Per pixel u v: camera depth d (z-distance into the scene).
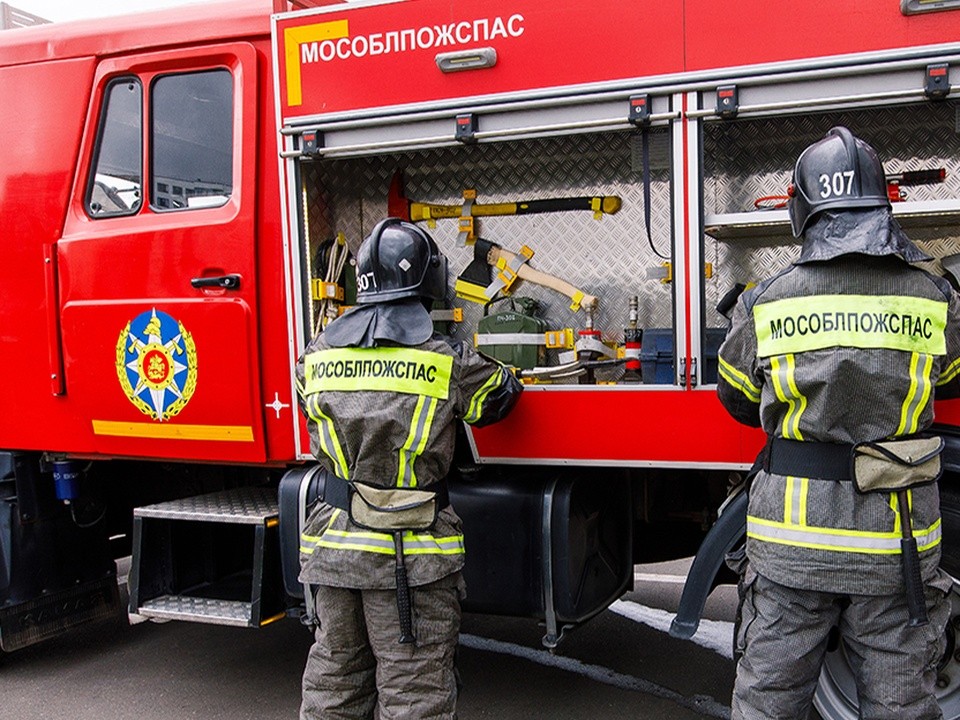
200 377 3.44
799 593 2.21
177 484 4.25
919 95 2.54
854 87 2.59
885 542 2.14
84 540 4.14
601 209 3.44
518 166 3.54
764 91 2.67
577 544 3.08
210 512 3.43
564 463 2.95
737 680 2.35
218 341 3.39
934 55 2.51
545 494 3.04
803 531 2.19
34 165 3.72
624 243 3.44
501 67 2.91
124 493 4.31
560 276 3.53
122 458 3.71
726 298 2.98
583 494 3.15
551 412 2.95
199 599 3.54
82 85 3.64
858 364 2.13
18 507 3.86
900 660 2.17
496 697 3.67
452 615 2.63
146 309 3.50
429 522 2.57
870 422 2.17
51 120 3.70
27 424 3.80
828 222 2.21
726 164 3.33
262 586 3.29
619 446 2.89
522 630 4.43
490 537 3.10
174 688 3.88
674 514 3.51
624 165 3.42
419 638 2.55
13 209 3.75
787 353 2.21
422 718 2.54
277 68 3.19
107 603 4.25
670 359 2.90
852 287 2.18
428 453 2.58
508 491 3.09
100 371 3.61
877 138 3.14
